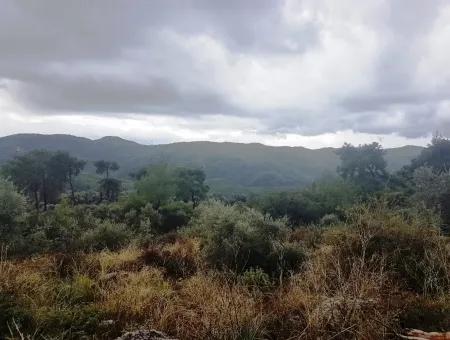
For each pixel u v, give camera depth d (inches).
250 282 257.3
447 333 158.6
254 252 304.0
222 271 290.4
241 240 319.3
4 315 177.0
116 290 240.5
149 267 313.6
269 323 184.5
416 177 924.6
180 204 1302.9
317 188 1882.4
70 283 257.3
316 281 209.3
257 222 365.4
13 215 505.7
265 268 294.5
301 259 294.8
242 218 366.0
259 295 229.5
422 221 281.4
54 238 552.7
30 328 177.5
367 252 248.4
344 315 160.4
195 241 431.5
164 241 518.0
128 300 220.7
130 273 284.8
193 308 217.5
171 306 208.7
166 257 344.8
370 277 197.3
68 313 196.9
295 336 161.8
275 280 264.8
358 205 301.6
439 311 183.0
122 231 543.2
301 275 246.2
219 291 227.3
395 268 234.7
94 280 271.3
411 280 228.8
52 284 242.5
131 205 1395.2
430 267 227.6
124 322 196.1
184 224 1042.7
